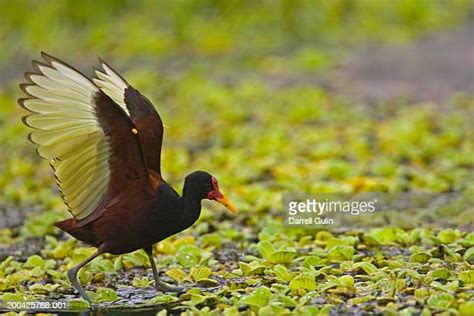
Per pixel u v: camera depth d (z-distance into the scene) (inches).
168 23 1128.8
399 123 751.1
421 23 1143.0
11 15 1139.3
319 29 1103.6
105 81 429.1
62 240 522.9
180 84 919.7
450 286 399.5
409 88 892.0
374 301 392.5
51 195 606.5
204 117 814.5
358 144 680.4
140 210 396.8
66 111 382.9
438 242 477.4
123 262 462.3
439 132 745.0
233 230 513.0
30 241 523.8
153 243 408.2
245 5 1155.9
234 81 939.3
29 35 1074.7
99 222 399.2
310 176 621.0
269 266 444.5
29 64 997.2
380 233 487.8
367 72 953.5
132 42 1045.2
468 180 603.2
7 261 467.2
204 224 522.9
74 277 407.2
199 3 1151.6
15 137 748.0
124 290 430.0
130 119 382.9
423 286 406.3
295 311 379.2
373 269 429.7
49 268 461.4
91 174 393.7
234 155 676.7
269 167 645.9
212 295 406.0
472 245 461.7
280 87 908.0
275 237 490.3
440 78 922.1
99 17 1139.9
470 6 1221.1
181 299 410.3
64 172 392.8
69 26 1127.0
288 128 767.1
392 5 1199.6
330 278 414.9
